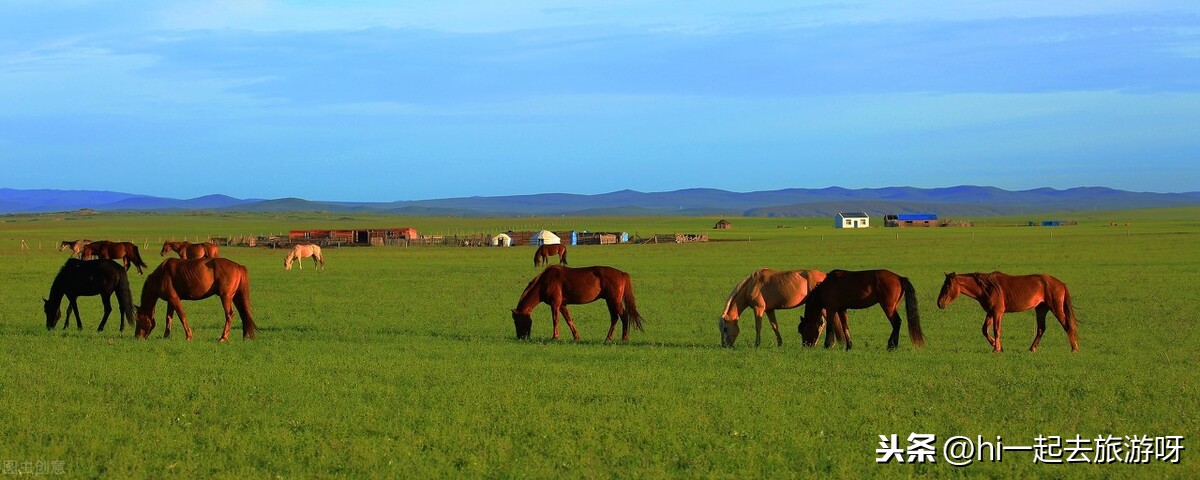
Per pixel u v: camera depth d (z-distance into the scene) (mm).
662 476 10469
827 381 15719
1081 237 94250
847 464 10984
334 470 10641
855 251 72750
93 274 22594
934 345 21625
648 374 16266
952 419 13094
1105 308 29953
